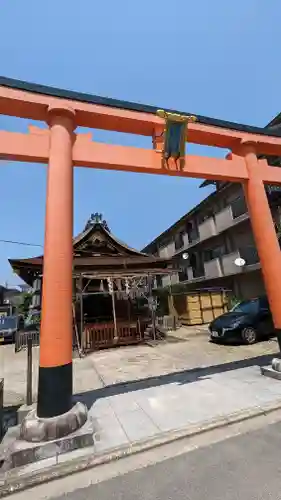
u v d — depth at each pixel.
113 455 2.91
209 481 2.45
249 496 2.22
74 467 2.74
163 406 4.12
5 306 25.91
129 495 2.35
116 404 4.34
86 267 12.05
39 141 3.92
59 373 3.34
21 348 12.01
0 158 3.84
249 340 9.13
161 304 20.05
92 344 10.42
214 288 17.11
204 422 3.49
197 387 4.88
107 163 4.26
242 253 14.66
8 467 2.78
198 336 12.01
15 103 3.90
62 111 3.99
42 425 3.06
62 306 3.50
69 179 3.91
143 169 4.58
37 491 2.49
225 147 5.63
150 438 3.20
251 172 5.34
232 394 4.38
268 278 5.02
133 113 4.54
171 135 4.41
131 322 11.49
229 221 15.91
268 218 5.16
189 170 4.82
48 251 3.58
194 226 21.09
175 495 2.30
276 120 12.49
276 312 4.90
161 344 10.55
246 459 2.73
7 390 5.84
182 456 2.88
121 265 12.63
